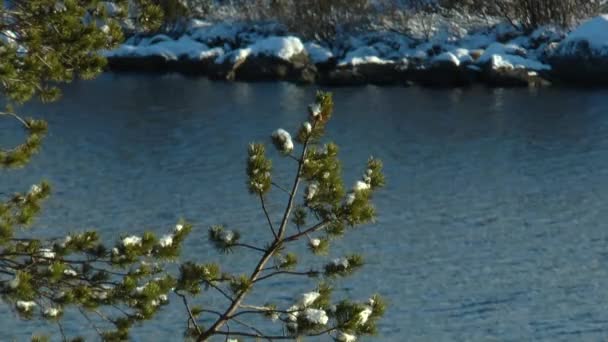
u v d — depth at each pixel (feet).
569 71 240.32
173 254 39.86
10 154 46.44
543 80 239.09
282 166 153.48
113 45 48.29
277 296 96.73
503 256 111.04
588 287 101.35
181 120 192.75
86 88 230.07
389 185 143.02
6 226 39.27
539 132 179.93
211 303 94.17
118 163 156.35
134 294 39.45
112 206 131.34
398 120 193.47
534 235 119.03
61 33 46.06
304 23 266.77
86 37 46.06
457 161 158.30
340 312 37.22
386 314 93.66
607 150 164.45
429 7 269.23
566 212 128.77
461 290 100.27
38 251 40.22
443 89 235.20
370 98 220.84
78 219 125.08
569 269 107.14
